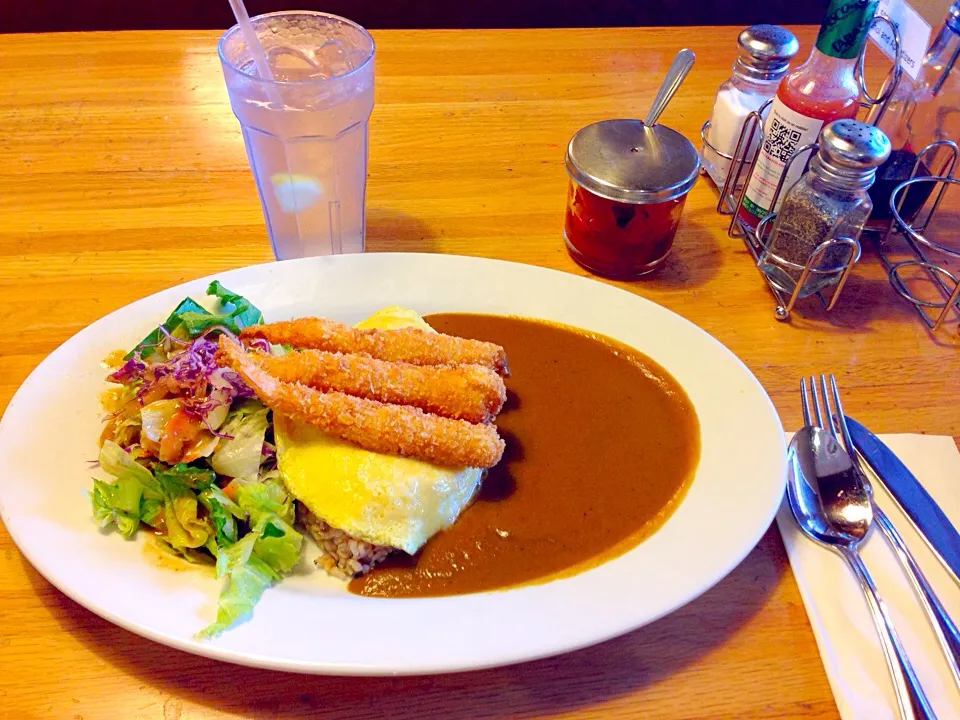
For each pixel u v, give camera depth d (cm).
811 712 31
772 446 37
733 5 103
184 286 42
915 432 42
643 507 36
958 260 51
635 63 68
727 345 46
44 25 99
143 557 33
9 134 56
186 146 56
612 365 42
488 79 65
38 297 45
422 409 37
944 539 35
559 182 56
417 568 34
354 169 46
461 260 45
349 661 29
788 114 46
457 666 29
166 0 99
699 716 31
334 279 44
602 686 32
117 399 38
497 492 37
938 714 31
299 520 36
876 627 32
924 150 47
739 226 53
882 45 53
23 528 32
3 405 40
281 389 35
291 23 46
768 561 36
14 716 30
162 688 31
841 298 49
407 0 102
